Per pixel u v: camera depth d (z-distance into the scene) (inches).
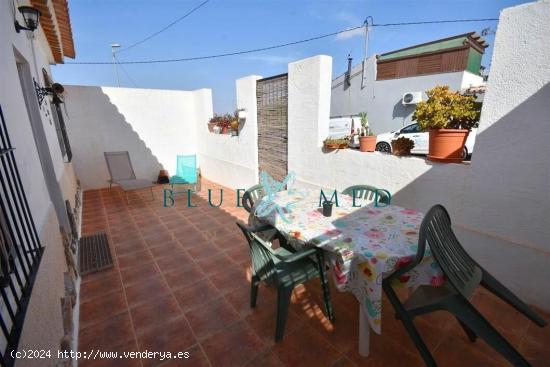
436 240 64.2
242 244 134.3
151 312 87.6
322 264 78.4
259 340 76.1
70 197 152.4
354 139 149.3
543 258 81.8
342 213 89.2
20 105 73.9
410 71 390.6
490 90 85.2
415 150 271.3
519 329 77.7
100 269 111.4
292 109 161.9
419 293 70.1
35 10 90.1
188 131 287.3
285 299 73.8
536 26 74.0
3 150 46.7
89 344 75.2
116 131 250.5
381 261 60.2
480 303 87.7
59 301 69.4
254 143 201.3
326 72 144.3
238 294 95.9
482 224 93.4
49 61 213.0
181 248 131.0
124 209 189.8
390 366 67.7
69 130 230.1
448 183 100.0
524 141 80.4
